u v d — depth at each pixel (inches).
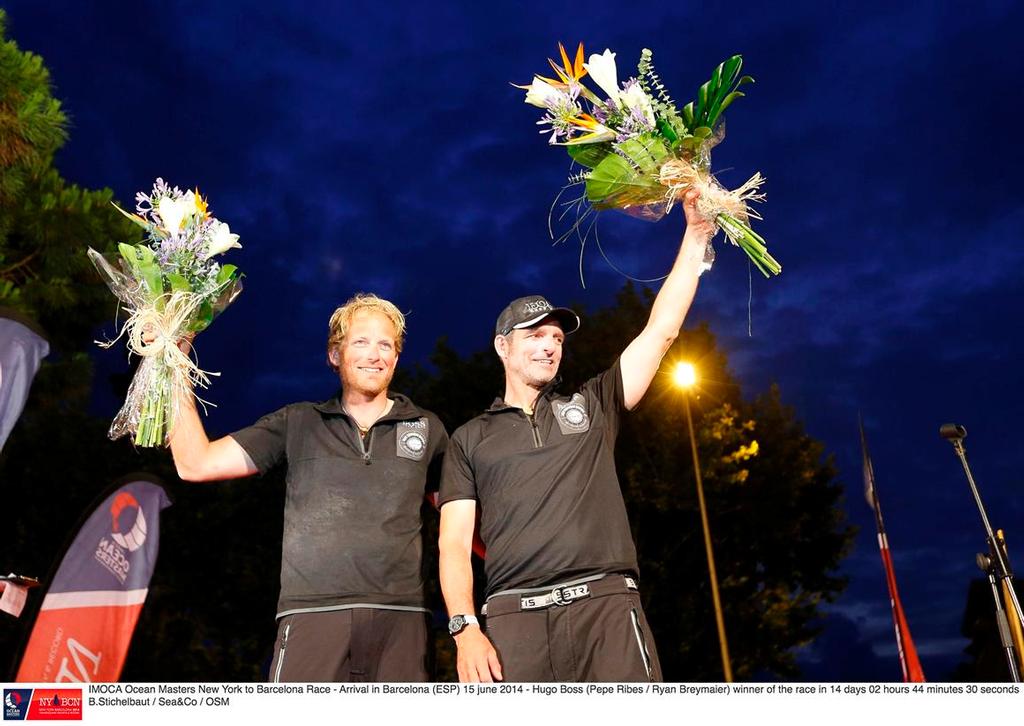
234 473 179.0
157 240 183.0
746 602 868.0
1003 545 217.2
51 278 460.8
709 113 174.2
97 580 315.3
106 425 766.5
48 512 743.7
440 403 866.8
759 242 174.1
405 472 177.5
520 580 160.7
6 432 244.2
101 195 466.3
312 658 162.2
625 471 847.7
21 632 302.4
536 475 165.9
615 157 172.7
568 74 179.3
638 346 176.7
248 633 771.4
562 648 155.2
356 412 183.5
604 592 157.6
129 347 178.7
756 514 919.7
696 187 172.4
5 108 436.1
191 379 178.9
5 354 248.2
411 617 169.3
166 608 761.6
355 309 187.5
